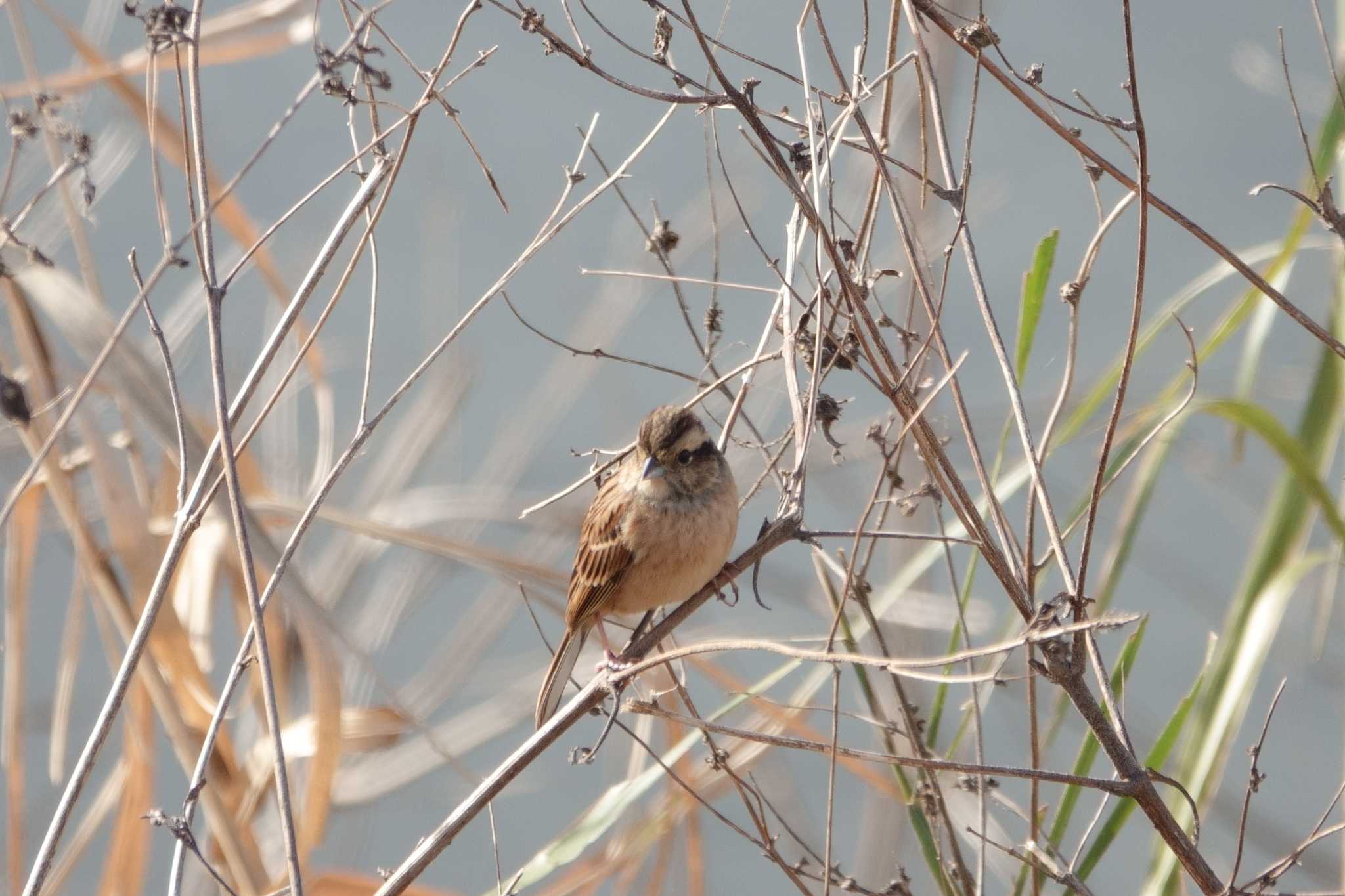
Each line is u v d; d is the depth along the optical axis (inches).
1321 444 354.6
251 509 394.6
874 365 289.0
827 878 304.7
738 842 603.5
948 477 291.7
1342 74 352.2
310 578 536.7
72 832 524.7
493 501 559.5
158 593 286.5
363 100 313.6
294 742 372.5
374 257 306.8
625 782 338.3
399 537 395.9
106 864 388.2
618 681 287.9
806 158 307.0
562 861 325.7
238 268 282.8
